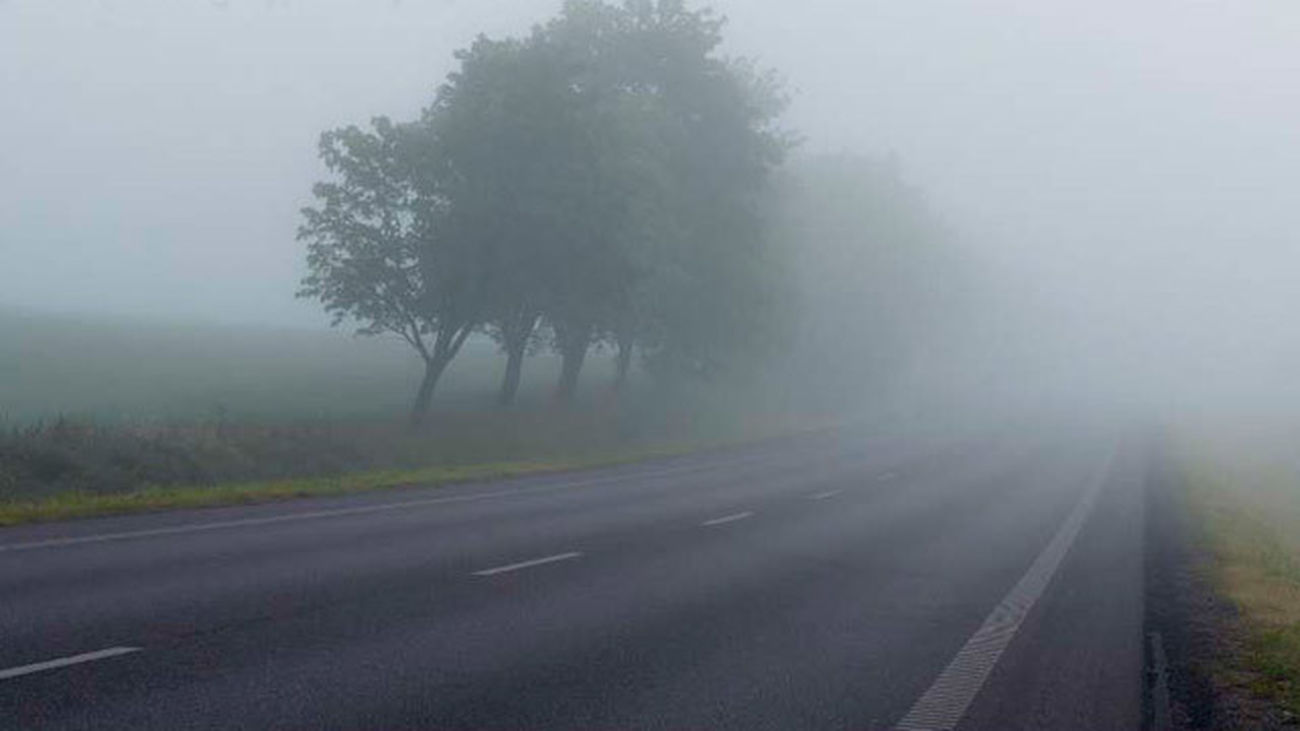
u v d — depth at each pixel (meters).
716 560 19.80
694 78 60.25
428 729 9.46
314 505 24.27
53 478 26.84
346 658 11.58
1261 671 13.62
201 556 17.00
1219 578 21.34
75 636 11.73
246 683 10.46
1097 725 11.06
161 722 9.21
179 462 30.20
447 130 45.44
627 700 10.72
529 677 11.30
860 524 26.48
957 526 27.34
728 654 12.88
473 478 32.56
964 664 13.16
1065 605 17.84
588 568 18.11
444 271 44.88
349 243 45.34
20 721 9.02
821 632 14.40
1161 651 14.70
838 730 10.23
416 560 17.77
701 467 41.25
